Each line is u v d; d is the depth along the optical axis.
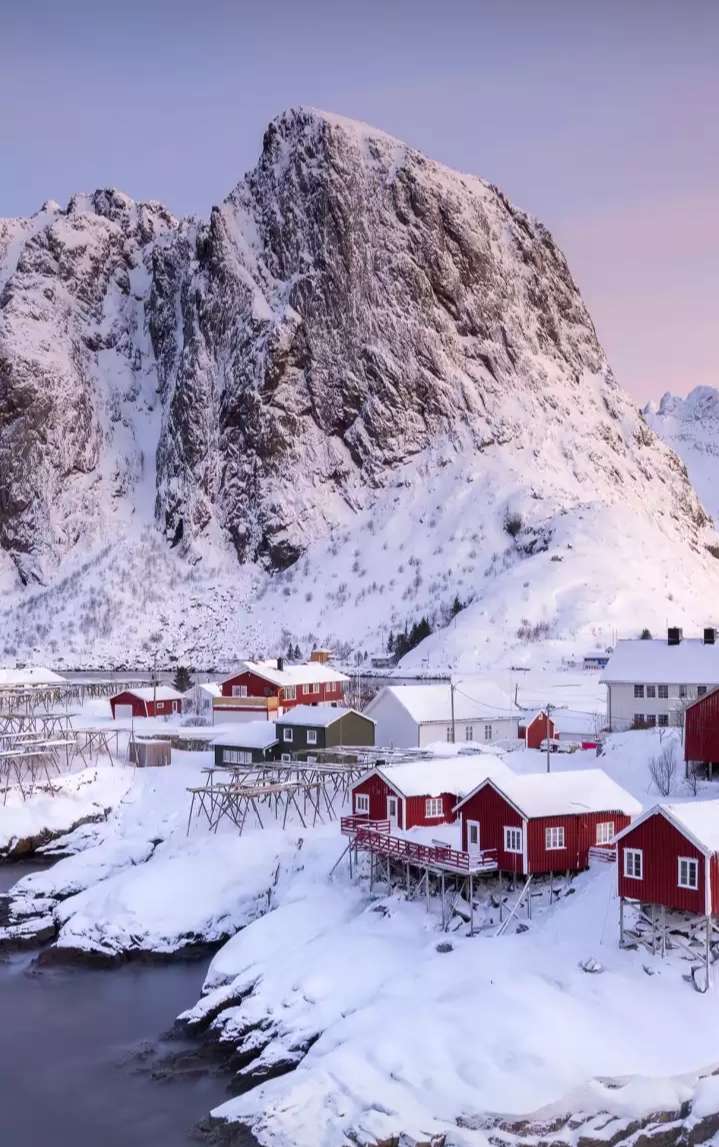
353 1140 34.44
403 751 80.44
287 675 117.31
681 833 42.62
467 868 50.31
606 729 92.38
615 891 48.53
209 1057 44.81
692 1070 36.66
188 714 130.25
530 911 50.22
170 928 58.34
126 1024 48.75
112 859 69.44
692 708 67.62
